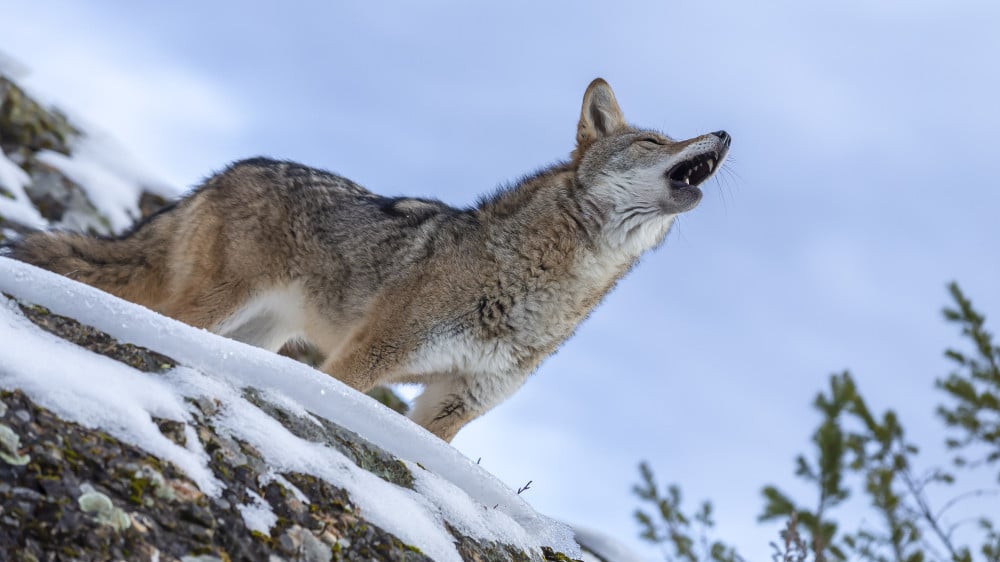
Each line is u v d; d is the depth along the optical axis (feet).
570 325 71.41
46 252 73.46
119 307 36.32
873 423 91.86
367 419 41.22
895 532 84.43
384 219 73.15
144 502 29.53
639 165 72.59
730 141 75.77
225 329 74.33
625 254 73.10
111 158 128.36
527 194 71.92
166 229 76.59
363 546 34.32
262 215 74.33
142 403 32.55
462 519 39.93
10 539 26.32
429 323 67.51
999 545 86.79
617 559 83.76
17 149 118.01
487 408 70.13
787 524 68.33
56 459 28.60
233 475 32.83
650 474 89.92
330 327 73.87
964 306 109.29
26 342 32.27
